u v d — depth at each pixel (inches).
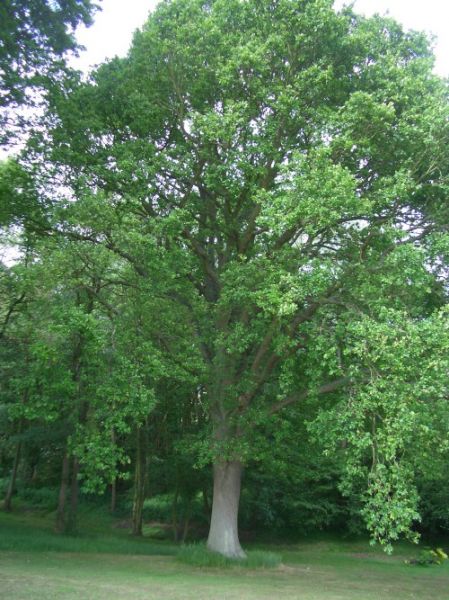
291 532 1170.0
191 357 581.3
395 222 597.9
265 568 655.8
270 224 476.1
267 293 474.6
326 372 583.8
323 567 761.0
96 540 788.0
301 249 565.6
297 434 674.8
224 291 552.1
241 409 621.3
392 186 532.7
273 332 553.6
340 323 490.9
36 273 578.6
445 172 567.5
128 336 541.3
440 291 556.1
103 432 501.4
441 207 567.5
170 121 661.9
